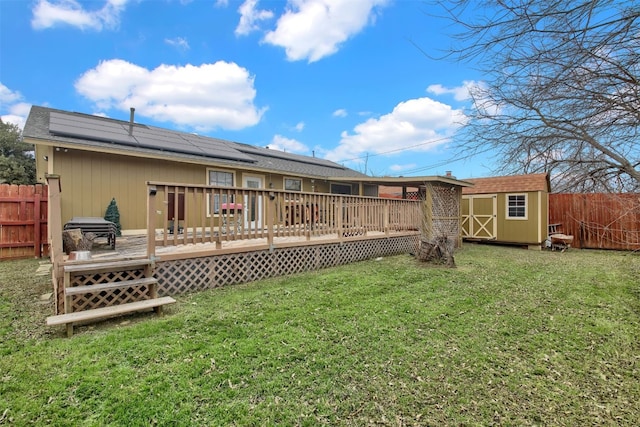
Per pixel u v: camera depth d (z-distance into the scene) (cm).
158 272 439
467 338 330
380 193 1906
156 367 253
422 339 324
